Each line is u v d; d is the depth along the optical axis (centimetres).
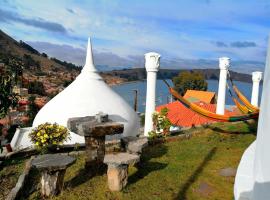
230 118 1055
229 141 1034
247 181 426
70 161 582
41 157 604
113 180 600
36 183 639
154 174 702
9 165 778
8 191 612
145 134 1160
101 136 695
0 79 655
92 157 697
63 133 809
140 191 605
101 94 1081
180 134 1112
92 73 1116
